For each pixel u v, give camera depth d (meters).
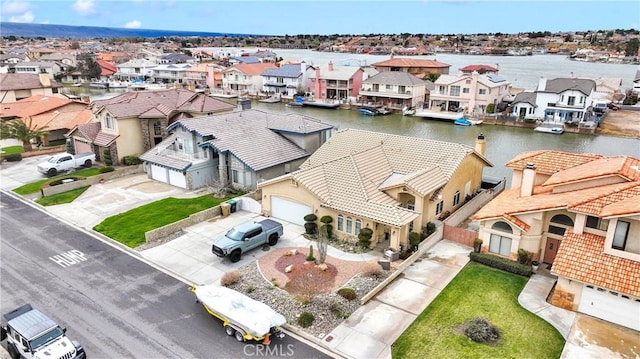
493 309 24.55
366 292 26.05
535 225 28.14
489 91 96.12
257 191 40.91
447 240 33.16
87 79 158.00
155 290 26.48
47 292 26.34
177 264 29.52
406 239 30.81
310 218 32.84
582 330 22.75
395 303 25.08
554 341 21.98
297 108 115.12
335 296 25.48
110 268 29.09
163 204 39.97
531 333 22.56
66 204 40.41
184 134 46.12
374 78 111.12
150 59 176.25
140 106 54.03
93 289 26.66
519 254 28.59
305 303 24.75
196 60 194.25
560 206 26.58
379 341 21.97
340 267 28.81
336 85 118.06
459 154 37.19
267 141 46.34
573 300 24.22
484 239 30.11
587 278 23.27
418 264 29.50
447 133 85.25
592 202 25.22
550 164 33.38
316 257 29.89
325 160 40.06
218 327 23.16
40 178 47.69
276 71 129.50
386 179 35.47
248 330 21.30
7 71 137.88
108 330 22.91
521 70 187.50
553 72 179.38
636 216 22.67
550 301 25.30
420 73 138.50
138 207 39.47
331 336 22.31
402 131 87.19
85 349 21.52
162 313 24.30
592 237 25.33
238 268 28.81
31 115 67.50
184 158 45.03
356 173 34.47
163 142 49.19
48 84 92.19
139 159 51.44
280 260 29.70
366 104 111.06
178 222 34.50
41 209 39.34
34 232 34.56
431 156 37.62
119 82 153.50
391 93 107.62
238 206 38.38
